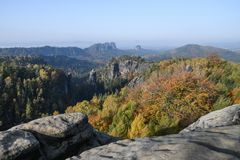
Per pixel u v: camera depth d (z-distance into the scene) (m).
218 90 54.22
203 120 13.07
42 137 13.56
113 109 58.53
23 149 11.85
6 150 11.57
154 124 39.09
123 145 8.02
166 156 6.72
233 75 76.62
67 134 13.98
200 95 49.62
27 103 159.88
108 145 8.41
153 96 51.75
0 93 163.62
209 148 6.82
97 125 52.31
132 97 66.25
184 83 54.53
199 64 102.06
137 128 38.25
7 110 157.75
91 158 7.82
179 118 43.25
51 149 13.55
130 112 45.75
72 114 15.15
